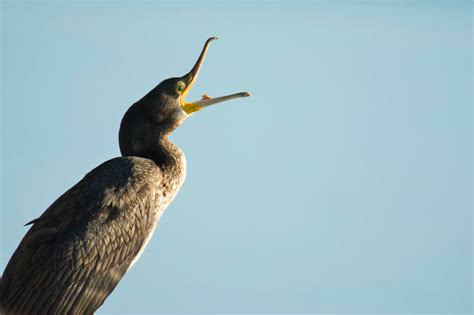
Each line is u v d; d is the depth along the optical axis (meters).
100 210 13.28
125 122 15.06
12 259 12.99
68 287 12.73
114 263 13.37
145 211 13.88
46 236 12.91
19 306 12.52
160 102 15.02
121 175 13.85
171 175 14.90
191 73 15.55
